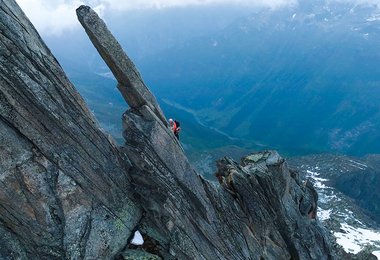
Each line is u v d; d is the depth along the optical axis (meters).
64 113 25.02
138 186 29.41
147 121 29.22
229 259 33.44
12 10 23.12
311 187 48.88
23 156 23.08
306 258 41.16
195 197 31.42
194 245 30.61
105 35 27.06
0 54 22.20
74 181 25.34
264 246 38.16
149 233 29.30
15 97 22.69
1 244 22.55
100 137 27.48
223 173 39.16
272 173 39.72
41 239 23.70
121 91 29.23
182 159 31.11
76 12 26.38
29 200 23.30
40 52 24.08
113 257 27.00
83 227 25.45
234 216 35.81
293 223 40.97
